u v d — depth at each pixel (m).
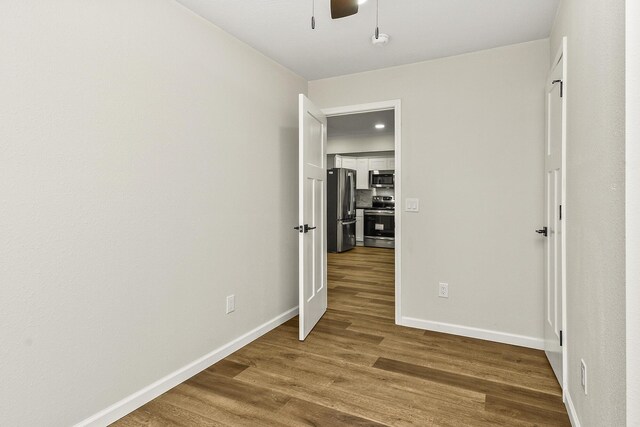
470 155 2.77
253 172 2.69
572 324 1.69
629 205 0.93
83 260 1.58
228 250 2.45
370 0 2.02
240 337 2.58
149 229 1.88
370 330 2.95
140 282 1.84
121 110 1.73
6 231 1.33
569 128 1.76
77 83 1.54
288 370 2.24
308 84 3.42
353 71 3.15
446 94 2.85
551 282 2.25
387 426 1.69
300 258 2.67
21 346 1.38
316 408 1.83
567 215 1.82
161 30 1.94
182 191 2.08
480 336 2.76
